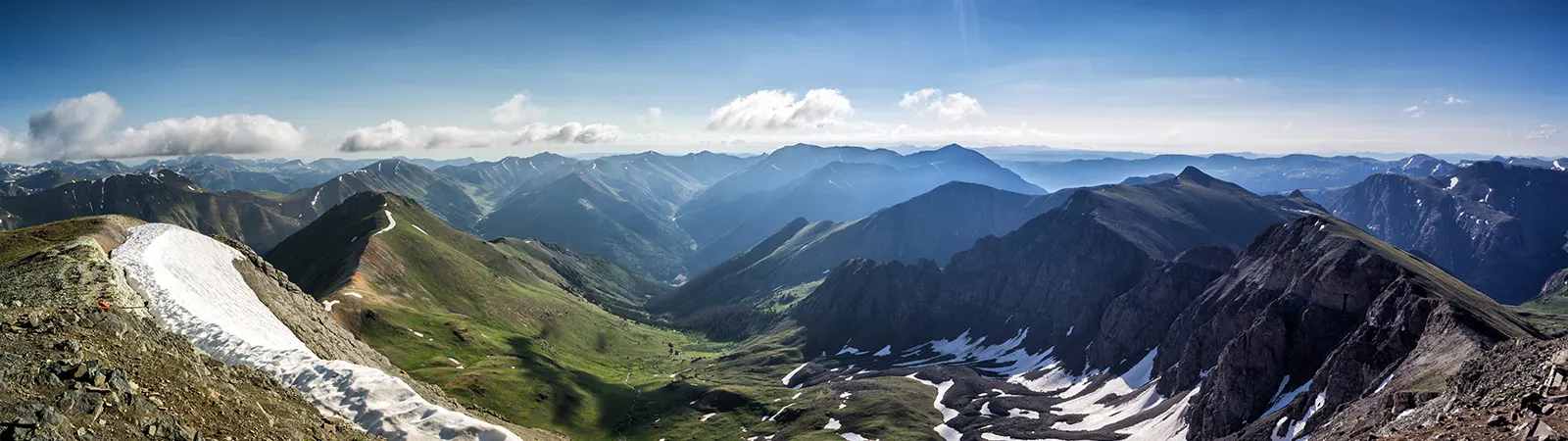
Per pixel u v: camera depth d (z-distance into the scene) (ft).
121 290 176.86
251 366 155.63
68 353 98.32
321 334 263.29
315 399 138.21
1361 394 360.07
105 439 77.41
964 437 565.12
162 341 129.18
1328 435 285.84
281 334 214.28
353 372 148.36
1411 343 375.25
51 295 157.28
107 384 89.35
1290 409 409.28
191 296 199.41
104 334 114.73
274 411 113.91
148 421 85.15
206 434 91.97
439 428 131.23
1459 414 138.00
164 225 297.94
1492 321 384.06
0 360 83.51
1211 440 460.96
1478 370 187.52
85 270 181.88
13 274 171.01
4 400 75.61
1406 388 286.87
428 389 209.67
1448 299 394.52
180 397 100.48
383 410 134.72
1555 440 96.78
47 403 77.97
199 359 128.57
